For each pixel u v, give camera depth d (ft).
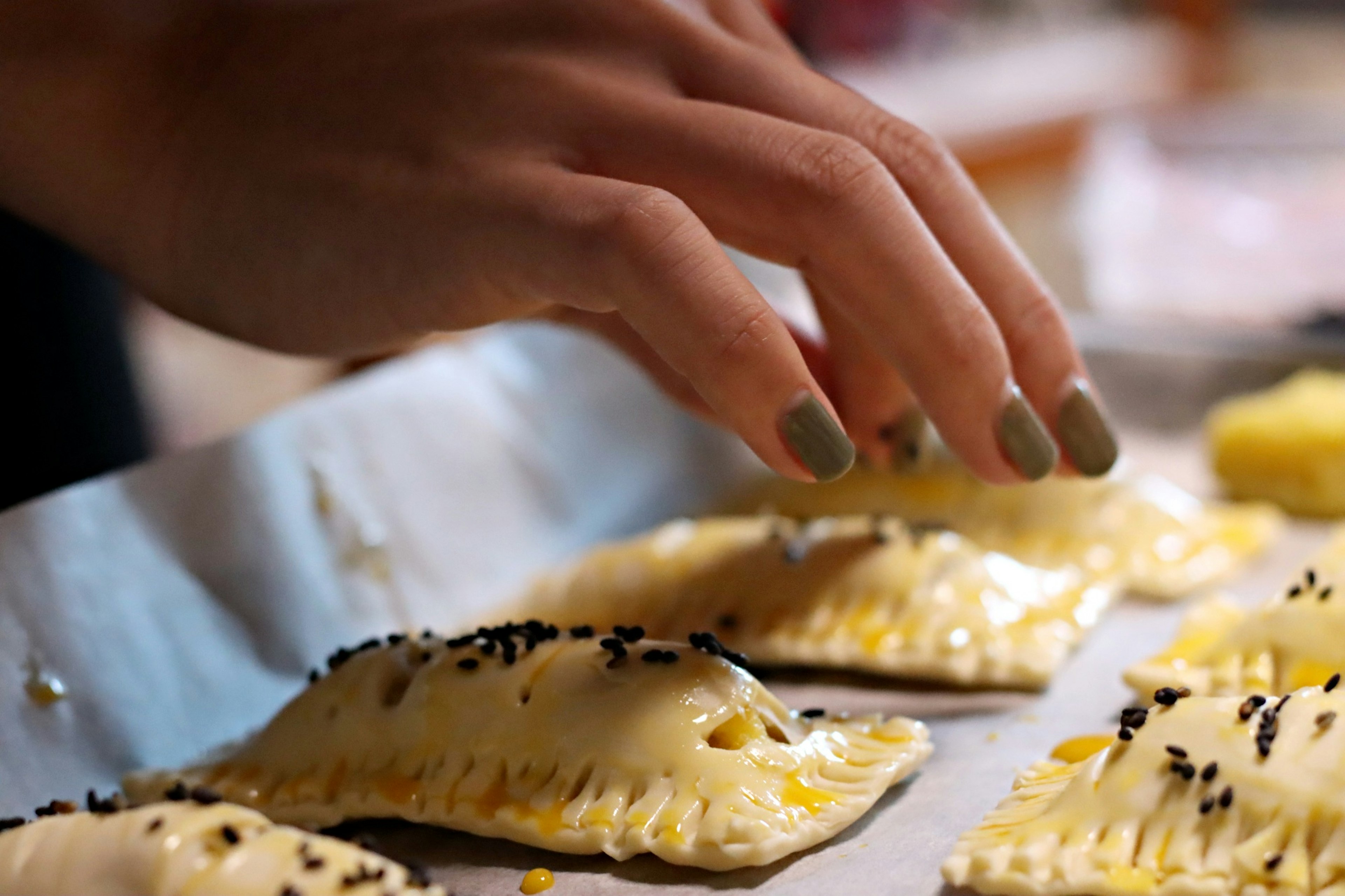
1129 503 1.45
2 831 1.01
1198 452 1.66
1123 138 2.38
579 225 1.05
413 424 1.45
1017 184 2.54
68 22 1.23
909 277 1.09
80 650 1.19
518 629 1.18
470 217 1.09
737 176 1.10
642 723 1.09
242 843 0.96
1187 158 2.34
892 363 1.12
